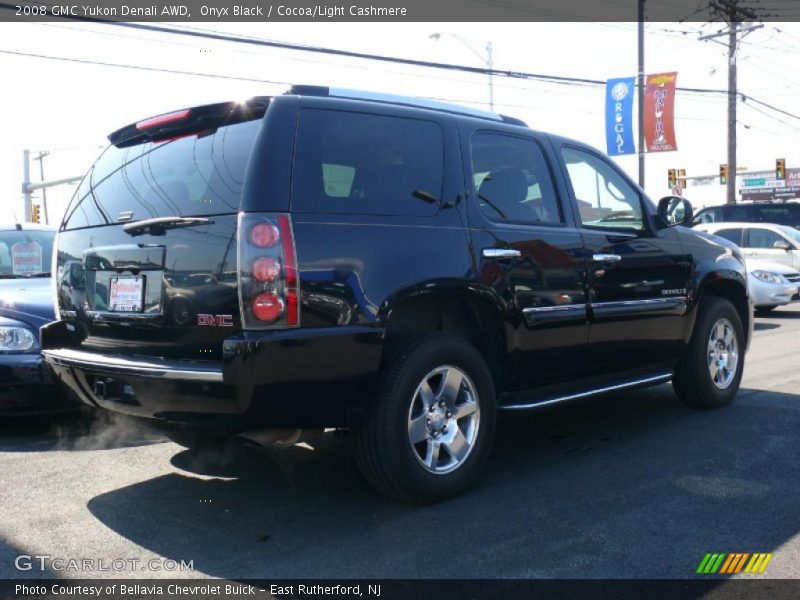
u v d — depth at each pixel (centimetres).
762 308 1558
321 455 520
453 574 339
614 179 566
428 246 412
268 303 351
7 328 548
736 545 368
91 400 425
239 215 356
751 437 557
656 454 516
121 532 390
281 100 385
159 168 410
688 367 621
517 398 482
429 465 414
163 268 382
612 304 524
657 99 2138
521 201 483
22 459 516
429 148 437
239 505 425
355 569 344
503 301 448
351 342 371
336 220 378
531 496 435
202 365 361
